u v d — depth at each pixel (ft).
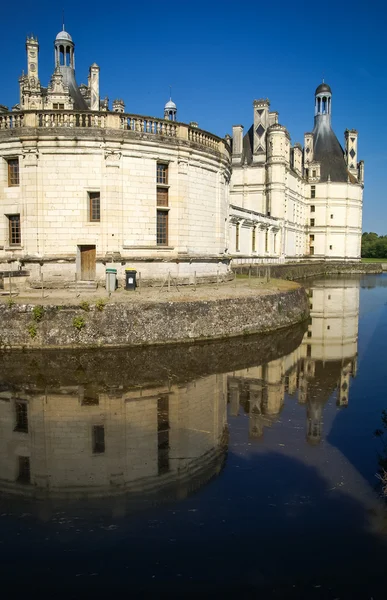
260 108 226.99
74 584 21.11
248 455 33.86
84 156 78.02
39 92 118.93
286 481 29.96
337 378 54.34
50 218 78.48
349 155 300.40
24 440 36.32
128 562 22.56
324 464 32.30
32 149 77.10
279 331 76.84
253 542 23.91
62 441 36.11
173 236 86.43
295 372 56.70
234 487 29.27
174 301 64.44
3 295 69.05
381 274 277.23
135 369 54.49
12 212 80.33
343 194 283.79
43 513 26.63
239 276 133.28
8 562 22.50
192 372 54.65
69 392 46.91
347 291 161.79
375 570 21.90
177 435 37.47
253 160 229.66
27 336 58.75
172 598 20.27
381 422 40.47
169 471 31.58
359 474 30.83
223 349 65.41
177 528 25.16
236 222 156.76
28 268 78.79
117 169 78.89
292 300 83.92
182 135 85.40
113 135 77.92
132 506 27.32
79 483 30.04
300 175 260.42
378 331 85.40
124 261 80.64
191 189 88.94
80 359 57.06
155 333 62.49
